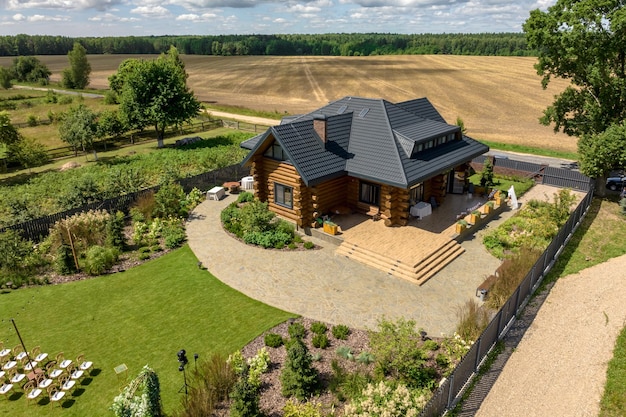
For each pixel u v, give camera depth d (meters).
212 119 63.38
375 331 16.70
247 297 19.19
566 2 30.44
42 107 80.94
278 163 25.45
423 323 17.27
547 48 32.19
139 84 46.34
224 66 174.75
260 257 22.78
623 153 26.31
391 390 12.78
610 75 32.22
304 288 19.84
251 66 170.38
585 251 22.53
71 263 21.64
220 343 16.20
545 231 23.77
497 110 73.81
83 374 14.80
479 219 25.69
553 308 17.69
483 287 18.62
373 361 14.77
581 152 29.64
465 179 30.14
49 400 13.90
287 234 24.55
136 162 41.69
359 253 22.45
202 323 17.47
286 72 143.50
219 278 20.84
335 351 15.48
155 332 17.00
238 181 35.50
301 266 21.77
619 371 14.02
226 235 25.50
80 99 85.56
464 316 16.75
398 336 14.05
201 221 27.59
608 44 28.86
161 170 39.16
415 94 92.81
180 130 56.06
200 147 47.47
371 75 128.25
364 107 28.28
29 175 39.38
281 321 17.44
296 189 24.55
